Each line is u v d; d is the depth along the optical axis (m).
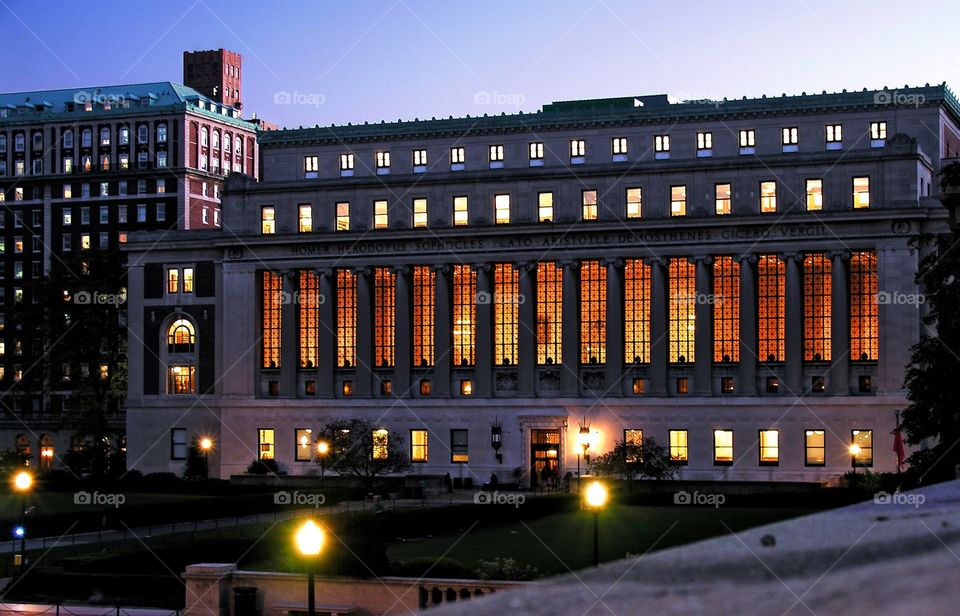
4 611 53.28
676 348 133.25
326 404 141.62
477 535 80.94
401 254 140.38
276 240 143.88
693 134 136.38
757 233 130.25
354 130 146.12
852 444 126.56
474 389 138.12
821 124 133.75
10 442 198.12
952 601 7.08
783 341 130.50
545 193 137.62
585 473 130.38
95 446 157.38
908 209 125.31
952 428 77.00
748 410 129.75
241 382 145.12
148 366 150.12
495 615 7.70
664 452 125.56
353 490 122.56
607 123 138.38
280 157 148.50
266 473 140.12
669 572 7.97
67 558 66.50
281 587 48.72
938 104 132.75
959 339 76.44
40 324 159.62
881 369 126.12
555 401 134.75
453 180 140.00
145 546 72.50
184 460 148.00
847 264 128.25
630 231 133.62
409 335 140.25
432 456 138.12
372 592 47.62
